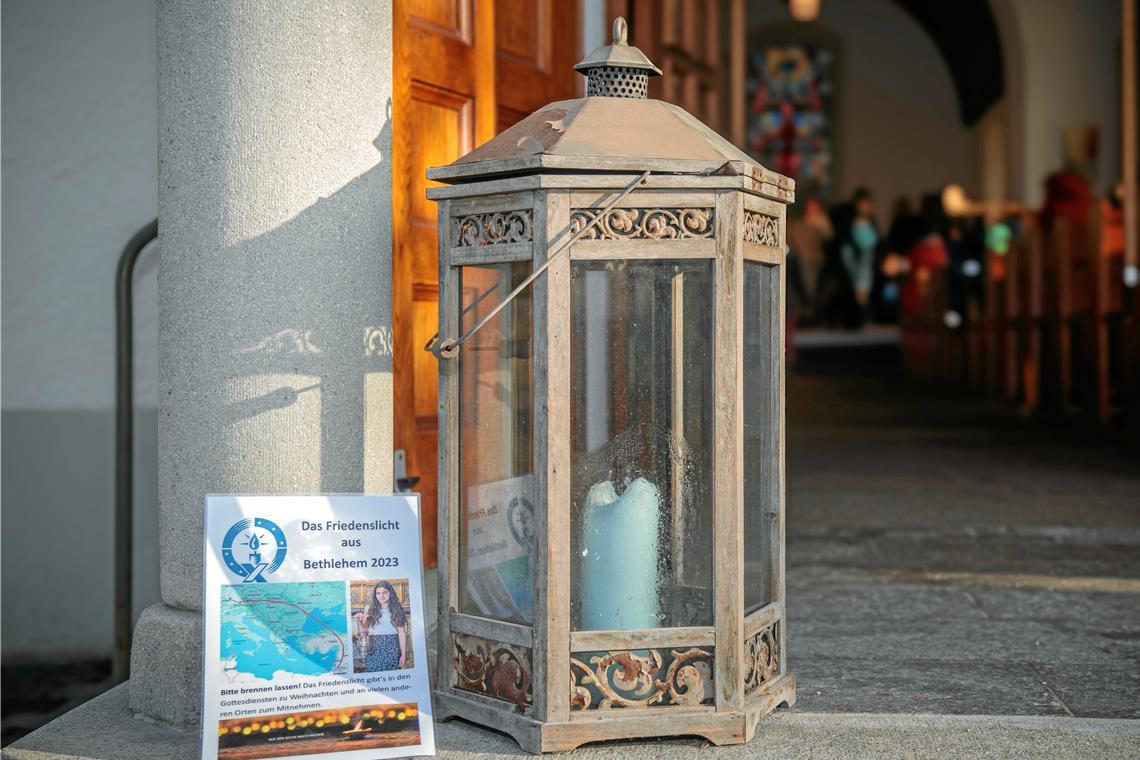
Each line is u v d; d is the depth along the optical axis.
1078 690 3.16
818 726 2.83
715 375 2.64
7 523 4.96
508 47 4.35
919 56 26.83
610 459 2.67
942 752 2.67
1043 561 4.88
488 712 2.71
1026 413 10.73
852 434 9.42
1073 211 14.61
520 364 2.69
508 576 2.73
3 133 4.84
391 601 2.68
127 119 4.87
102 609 4.98
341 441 3.07
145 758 2.71
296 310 2.99
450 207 2.77
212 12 2.95
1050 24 19.88
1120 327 9.05
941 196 21.19
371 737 2.59
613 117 2.69
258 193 2.95
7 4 4.82
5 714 4.58
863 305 21.16
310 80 2.99
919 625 3.87
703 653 2.68
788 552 5.09
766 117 27.06
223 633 2.56
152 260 4.85
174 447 3.04
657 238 2.61
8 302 4.88
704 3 7.32
